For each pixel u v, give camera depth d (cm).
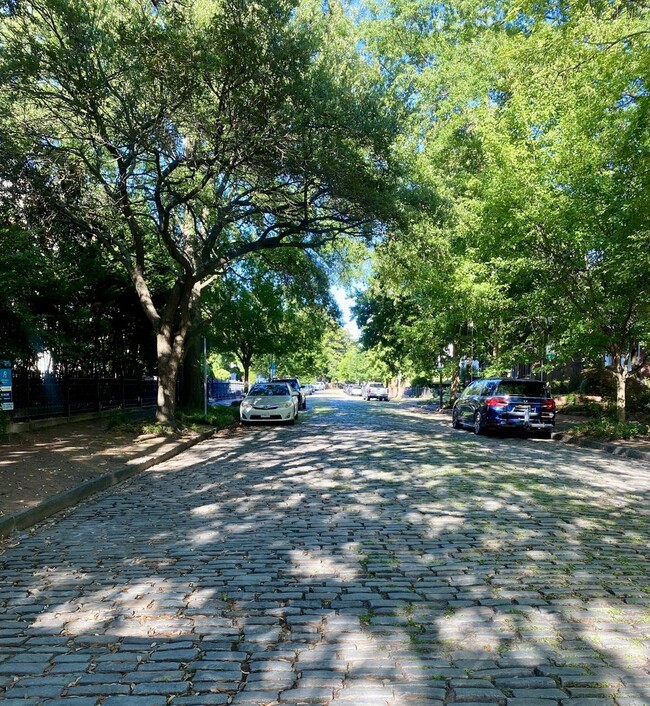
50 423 1645
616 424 1605
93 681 331
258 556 560
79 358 1712
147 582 491
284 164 1267
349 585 480
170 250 1552
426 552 570
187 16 1144
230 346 2977
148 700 312
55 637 388
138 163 1548
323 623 406
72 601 451
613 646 372
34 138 1263
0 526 641
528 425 1689
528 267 1695
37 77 1115
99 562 550
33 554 580
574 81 1395
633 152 1393
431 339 2933
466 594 459
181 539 627
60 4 1035
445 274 2019
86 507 797
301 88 1142
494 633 390
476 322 2250
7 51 1103
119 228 1767
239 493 875
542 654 361
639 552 573
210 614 423
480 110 2077
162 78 1096
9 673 341
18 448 1230
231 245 1961
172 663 351
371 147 1339
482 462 1167
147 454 1234
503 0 2319
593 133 1470
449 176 2280
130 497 864
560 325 1823
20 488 829
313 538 621
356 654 361
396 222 1486
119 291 1909
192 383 2377
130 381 2409
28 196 1360
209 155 1338
